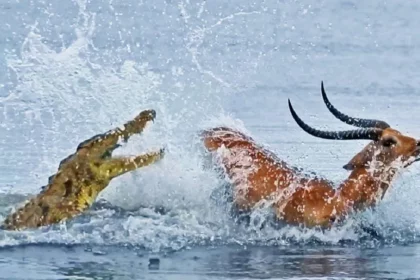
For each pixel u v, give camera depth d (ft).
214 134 96.99
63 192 88.33
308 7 203.31
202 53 158.10
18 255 79.66
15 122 119.96
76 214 88.12
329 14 199.52
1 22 167.53
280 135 120.26
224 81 142.51
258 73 150.41
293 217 91.09
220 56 157.69
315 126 124.16
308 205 91.40
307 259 81.71
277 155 106.63
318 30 185.16
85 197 88.79
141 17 177.58
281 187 92.12
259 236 88.58
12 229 85.71
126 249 82.02
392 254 84.33
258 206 91.35
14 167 105.60
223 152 94.48
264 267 78.54
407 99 140.56
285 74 151.74
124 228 86.07
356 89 146.10
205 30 173.06
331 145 116.47
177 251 82.48
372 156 94.17
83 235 84.48
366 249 86.07
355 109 133.39
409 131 119.96
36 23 159.02
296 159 109.70
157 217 89.15
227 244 85.66
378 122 95.81
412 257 83.20
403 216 93.66
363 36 183.83
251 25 181.68
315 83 148.46
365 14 202.90
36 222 86.53
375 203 93.35
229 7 191.52
